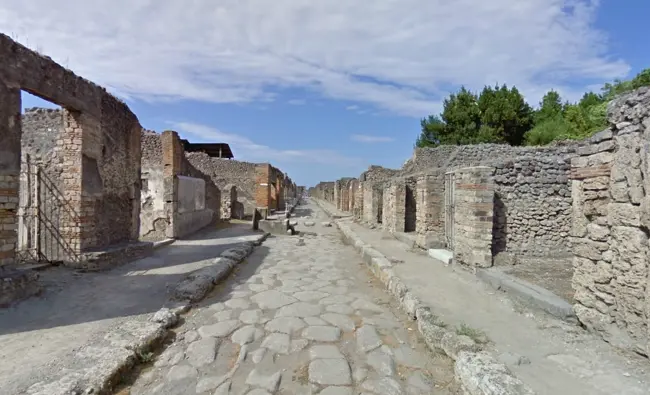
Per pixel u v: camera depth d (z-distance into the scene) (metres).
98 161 8.30
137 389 3.46
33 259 7.52
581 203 4.64
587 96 26.11
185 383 3.58
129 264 8.64
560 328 4.58
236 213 23.80
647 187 3.59
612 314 4.18
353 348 4.43
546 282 6.34
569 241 8.52
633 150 3.83
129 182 9.99
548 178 8.59
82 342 4.11
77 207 7.66
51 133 7.77
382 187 18.25
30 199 7.60
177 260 9.27
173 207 13.11
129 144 9.96
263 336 4.72
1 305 5.14
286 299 6.33
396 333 4.93
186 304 5.67
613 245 4.16
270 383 3.59
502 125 27.70
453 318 4.98
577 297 4.73
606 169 4.23
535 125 27.42
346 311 5.76
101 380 3.25
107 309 5.35
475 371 3.34
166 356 4.11
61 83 6.98
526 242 8.55
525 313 5.15
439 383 3.68
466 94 29.50
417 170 20.23
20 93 5.93
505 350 3.95
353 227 18.17
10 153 5.69
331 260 10.23
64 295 5.96
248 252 10.91
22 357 3.71
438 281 7.03
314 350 4.33
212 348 4.32
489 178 7.64
